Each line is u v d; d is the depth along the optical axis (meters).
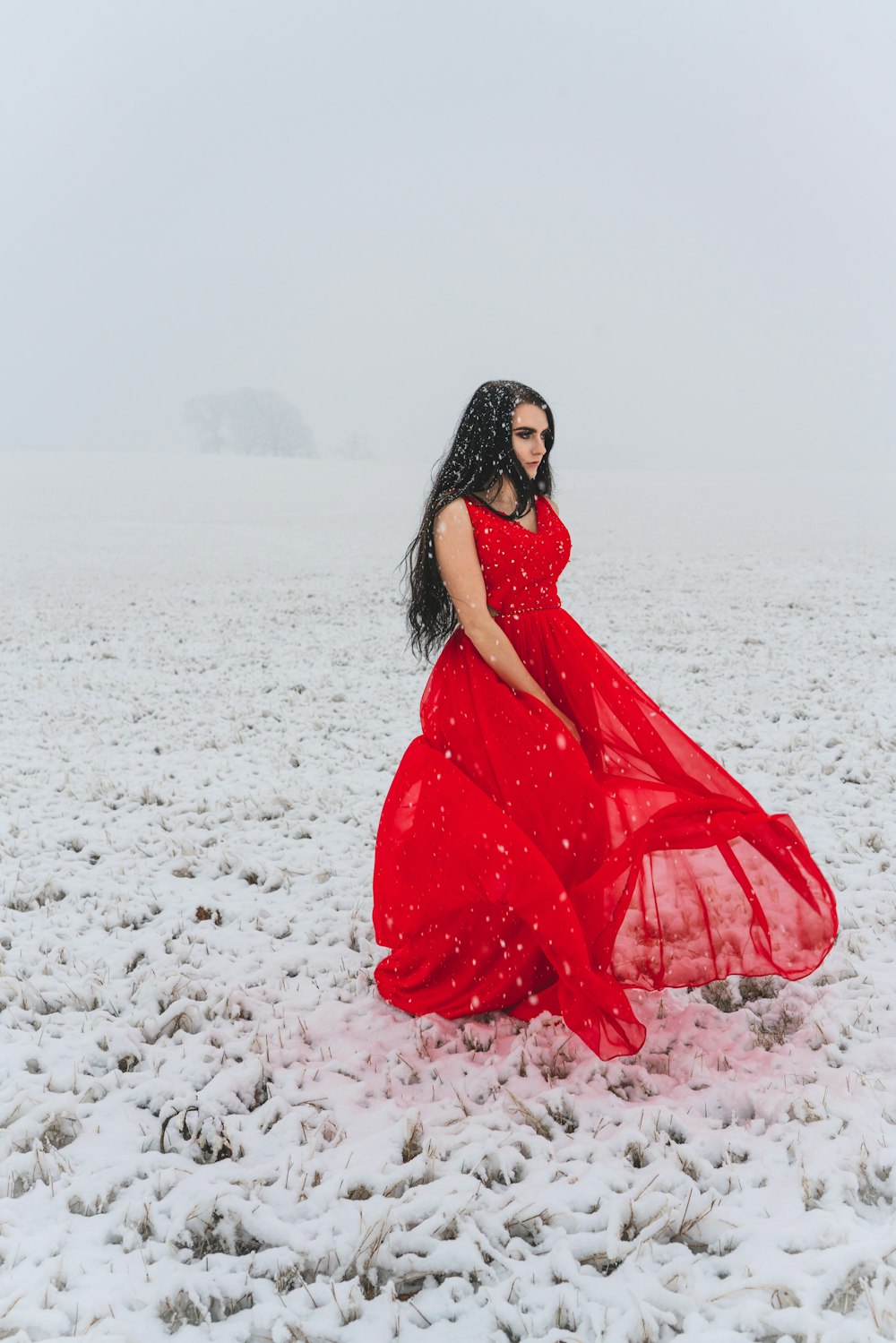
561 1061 3.02
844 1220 2.21
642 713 3.16
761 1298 2.05
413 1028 3.28
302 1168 2.55
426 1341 2.02
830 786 5.81
